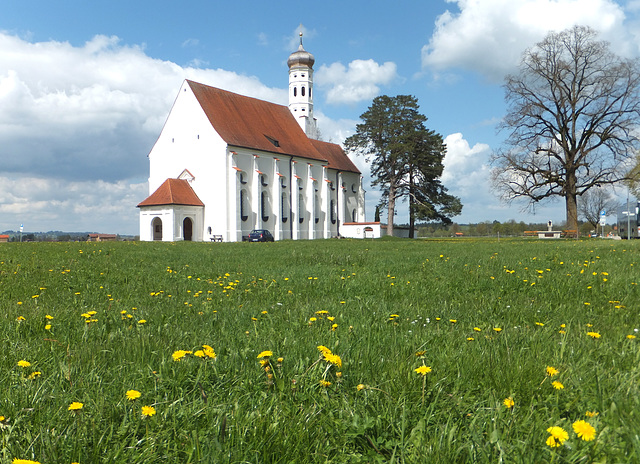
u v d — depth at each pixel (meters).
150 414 2.75
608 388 3.37
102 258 17.56
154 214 59.00
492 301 7.39
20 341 4.90
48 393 3.37
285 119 75.38
